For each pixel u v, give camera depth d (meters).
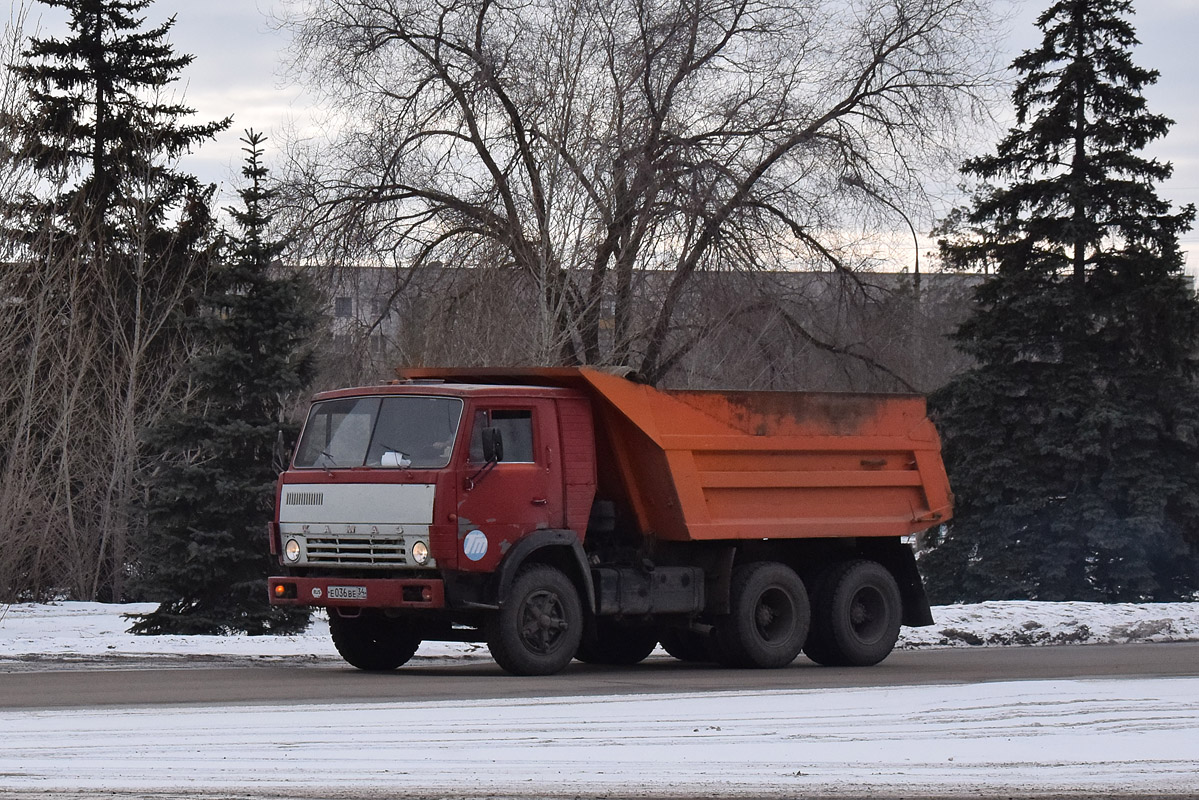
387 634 22.36
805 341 46.97
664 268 44.25
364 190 46.38
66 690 17.89
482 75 44.56
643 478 22.84
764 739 14.13
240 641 25.80
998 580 44.34
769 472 23.81
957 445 46.19
